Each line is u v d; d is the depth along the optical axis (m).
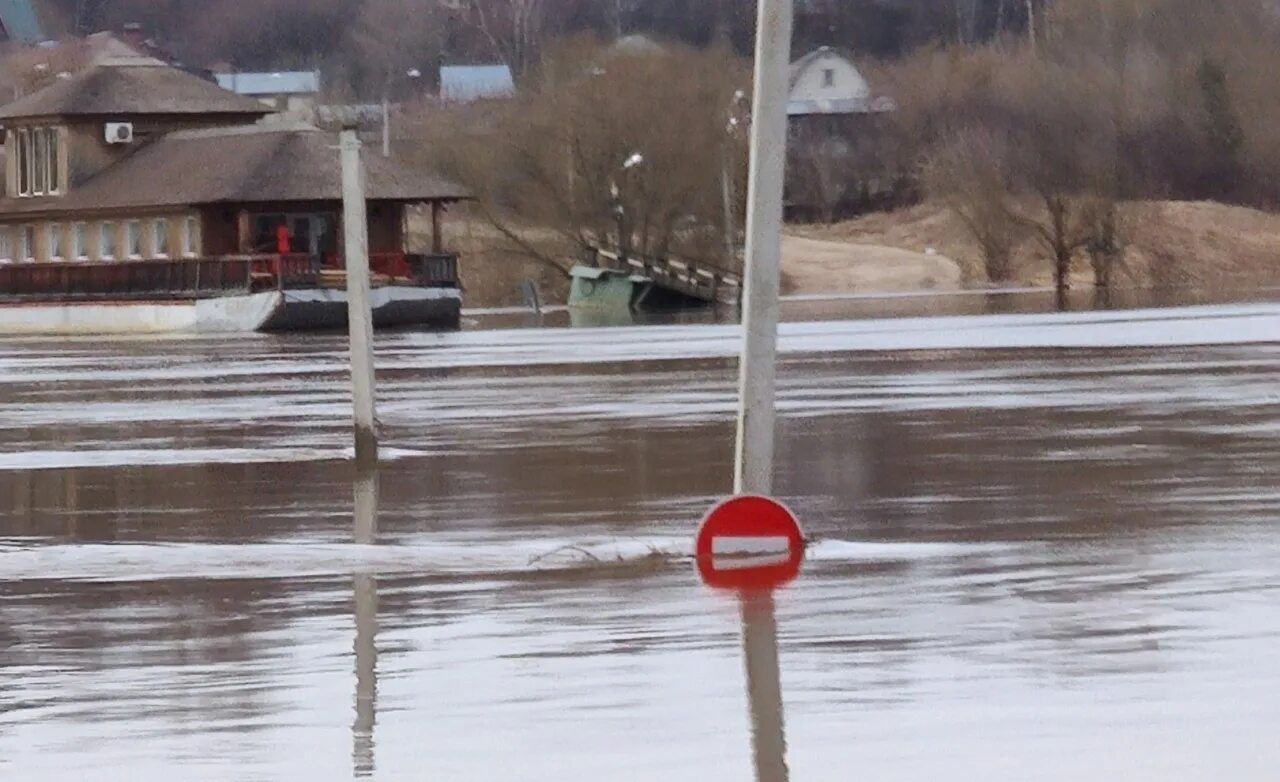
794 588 21.38
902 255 155.00
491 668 17.92
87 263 118.25
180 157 119.94
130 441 40.22
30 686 17.67
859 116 176.12
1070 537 24.39
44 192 127.00
